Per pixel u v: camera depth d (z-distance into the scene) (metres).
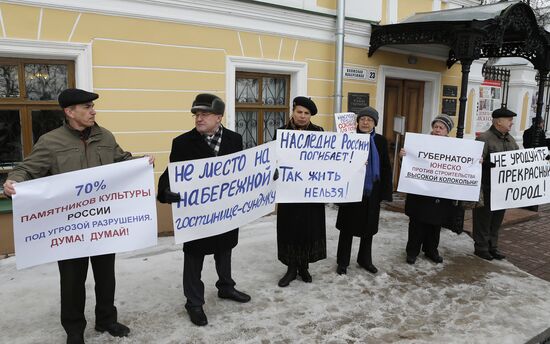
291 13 6.01
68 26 4.40
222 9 5.37
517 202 4.92
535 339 3.38
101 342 3.05
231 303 3.70
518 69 11.88
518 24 6.14
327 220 6.22
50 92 4.53
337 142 3.89
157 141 5.11
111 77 4.72
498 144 4.84
